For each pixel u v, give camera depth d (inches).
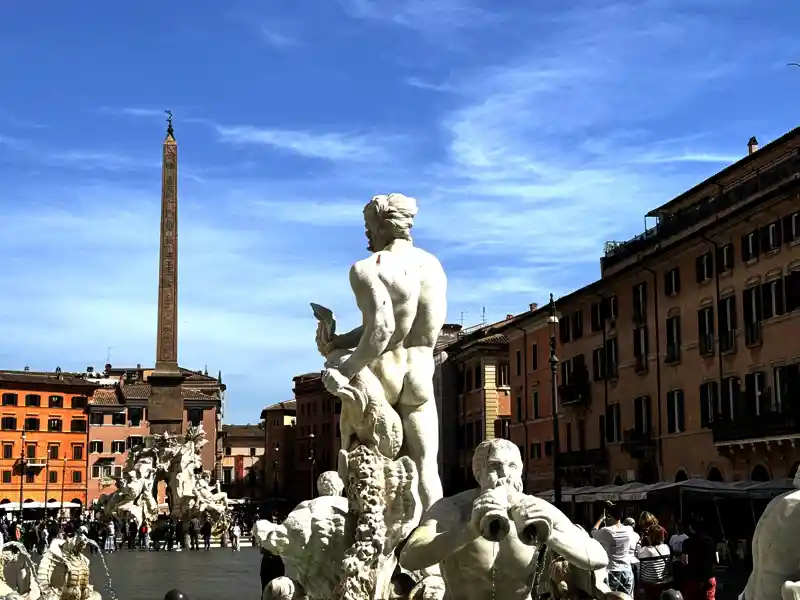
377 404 286.5
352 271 298.4
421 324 303.1
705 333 1942.7
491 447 194.7
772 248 1747.0
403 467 234.7
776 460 1699.1
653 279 2154.3
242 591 841.5
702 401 1953.7
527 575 199.5
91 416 4493.1
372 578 228.5
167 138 2321.6
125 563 1365.7
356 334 315.6
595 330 2431.1
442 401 3422.7
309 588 236.2
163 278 2276.1
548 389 2738.7
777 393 1724.9
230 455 5836.6
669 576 518.3
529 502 181.2
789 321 1696.6
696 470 1962.4
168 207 2315.5
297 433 5339.6
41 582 449.7
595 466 2367.1
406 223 313.4
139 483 2103.8
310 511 234.2
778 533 173.6
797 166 1748.3
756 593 177.2
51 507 3917.3
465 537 187.8
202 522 2087.8
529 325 2849.4
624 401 2277.3
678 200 2267.5
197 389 5034.5
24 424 4333.2
